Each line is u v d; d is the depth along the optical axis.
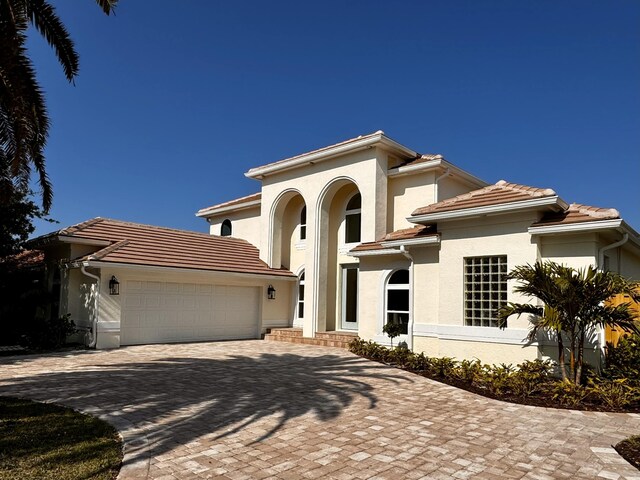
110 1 10.88
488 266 12.84
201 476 5.14
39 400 8.59
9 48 9.34
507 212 12.24
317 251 20.50
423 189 18.47
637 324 11.31
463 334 12.93
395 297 16.80
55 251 18.94
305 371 12.48
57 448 5.86
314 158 20.62
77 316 17.75
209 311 20.28
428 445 6.43
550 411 8.48
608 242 12.14
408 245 14.80
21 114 10.00
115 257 17.02
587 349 11.00
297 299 23.19
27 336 16.47
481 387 10.52
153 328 18.41
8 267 19.23
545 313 9.49
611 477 5.36
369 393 9.85
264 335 21.80
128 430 6.76
